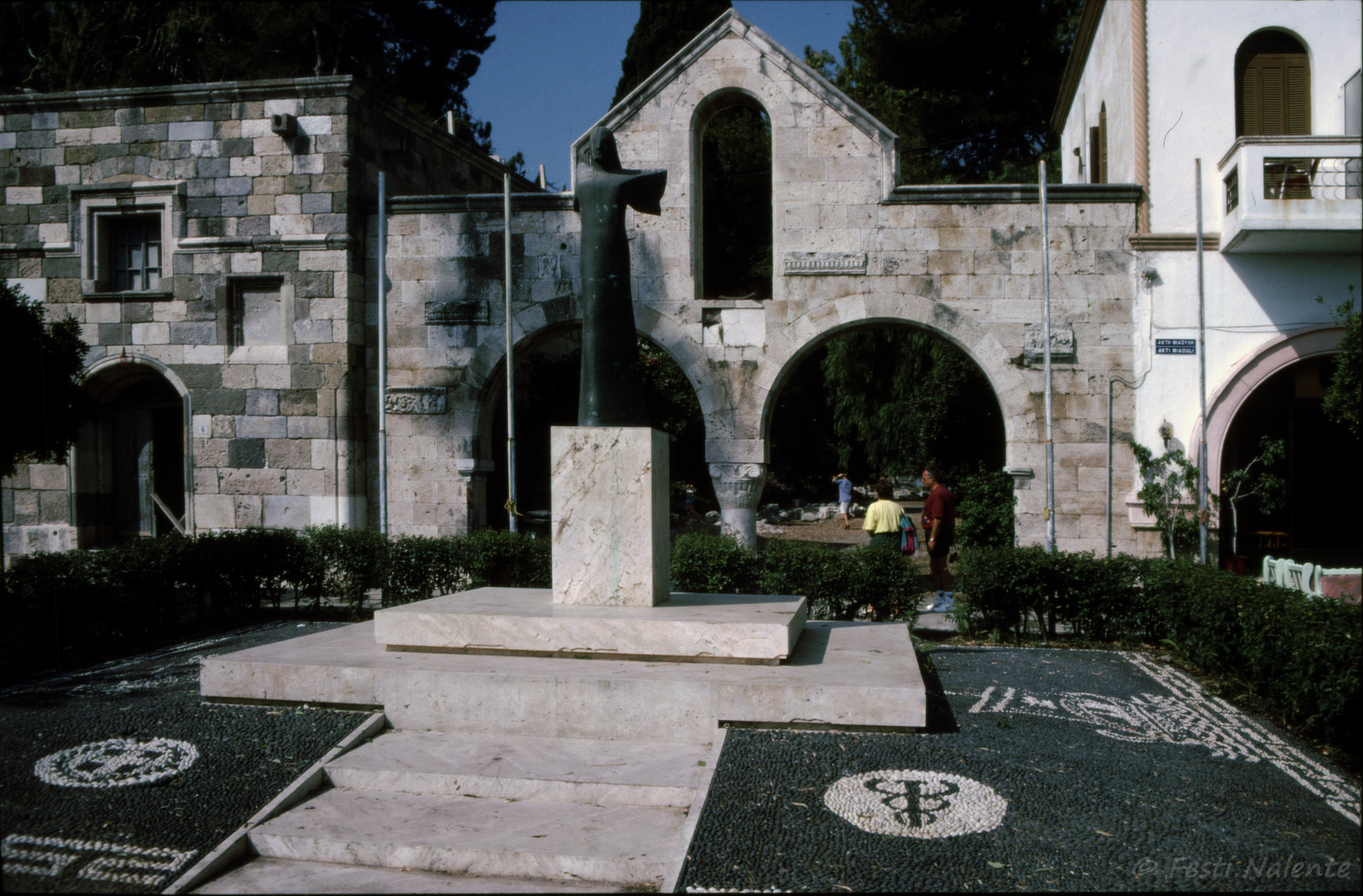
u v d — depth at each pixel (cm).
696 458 2844
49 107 1474
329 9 2758
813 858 446
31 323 1085
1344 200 1178
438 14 3095
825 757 554
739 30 1352
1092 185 1302
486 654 674
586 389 724
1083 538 1297
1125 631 941
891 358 2477
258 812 501
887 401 2522
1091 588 934
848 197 1338
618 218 727
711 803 497
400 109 1531
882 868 439
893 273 1332
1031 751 579
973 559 971
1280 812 501
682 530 2425
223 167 1439
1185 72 1312
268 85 1419
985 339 1320
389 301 1426
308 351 1413
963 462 2111
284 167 1425
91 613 895
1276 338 1266
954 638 969
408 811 509
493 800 527
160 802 509
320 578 1134
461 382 1409
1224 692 743
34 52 2444
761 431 1357
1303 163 1203
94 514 1511
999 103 2984
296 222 1420
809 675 618
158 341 1445
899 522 1198
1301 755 595
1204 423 1244
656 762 558
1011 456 1311
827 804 498
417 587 1107
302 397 1413
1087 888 423
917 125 2920
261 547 1115
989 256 1320
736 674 619
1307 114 1308
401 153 1562
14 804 505
